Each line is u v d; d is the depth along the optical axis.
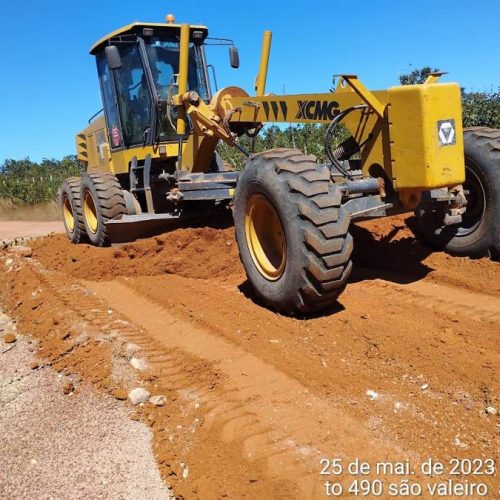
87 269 7.43
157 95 8.24
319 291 4.78
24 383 4.48
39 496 3.10
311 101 5.86
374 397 3.69
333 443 3.25
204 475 3.09
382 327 4.70
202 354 4.56
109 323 5.43
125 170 9.27
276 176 4.85
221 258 7.07
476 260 6.27
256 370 4.20
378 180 5.25
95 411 3.89
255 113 6.66
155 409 3.82
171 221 8.05
